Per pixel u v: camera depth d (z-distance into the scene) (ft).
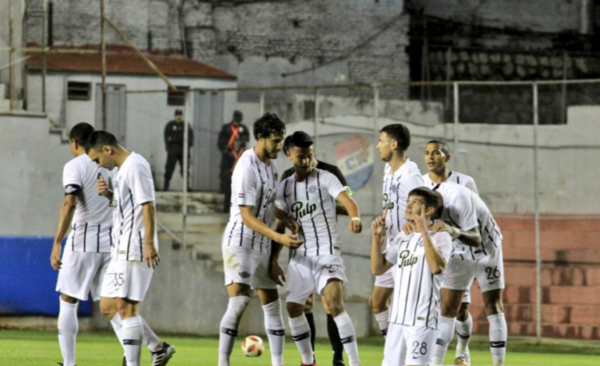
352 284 168.66
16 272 156.87
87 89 196.65
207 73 220.64
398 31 244.01
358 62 242.37
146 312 164.86
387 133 82.28
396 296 65.26
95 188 85.87
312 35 240.94
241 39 237.25
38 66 179.83
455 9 246.27
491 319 90.27
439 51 244.01
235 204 80.64
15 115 160.04
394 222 82.33
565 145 177.68
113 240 74.95
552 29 249.55
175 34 230.89
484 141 180.65
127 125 182.50
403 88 239.71
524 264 167.22
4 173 158.81
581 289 163.43
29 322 156.87
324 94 238.27
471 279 83.87
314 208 81.76
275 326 82.64
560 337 161.79
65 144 163.53
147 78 208.03
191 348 131.75
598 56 246.68
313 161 85.46
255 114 192.65
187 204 171.83
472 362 119.44
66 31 214.07
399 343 65.21
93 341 141.28
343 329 81.82
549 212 175.42
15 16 168.66
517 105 236.84
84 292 85.51
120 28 223.30
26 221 159.74
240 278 79.87
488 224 86.69
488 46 246.47
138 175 73.10
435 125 184.85
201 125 178.50
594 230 166.20
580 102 237.86
